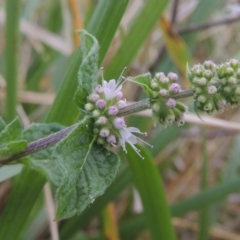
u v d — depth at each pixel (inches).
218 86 6.6
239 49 14.2
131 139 7.1
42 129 7.7
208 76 6.5
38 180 8.3
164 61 12.4
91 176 6.5
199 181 13.2
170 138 10.5
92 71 6.8
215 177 13.6
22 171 8.3
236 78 6.5
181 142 13.0
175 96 6.7
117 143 6.8
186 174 12.9
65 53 12.7
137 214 11.1
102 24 8.3
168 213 8.7
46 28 14.7
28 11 13.2
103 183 6.5
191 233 12.9
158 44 14.6
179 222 11.9
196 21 12.4
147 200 8.8
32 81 12.7
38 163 7.6
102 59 8.5
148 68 12.7
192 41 12.7
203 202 9.9
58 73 12.8
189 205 10.0
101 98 6.8
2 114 12.8
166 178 13.5
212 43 15.8
